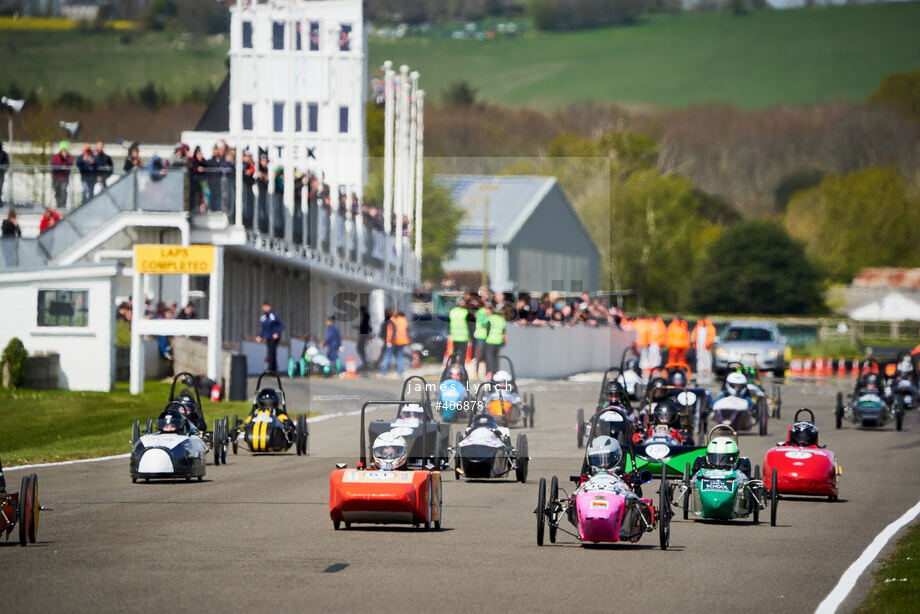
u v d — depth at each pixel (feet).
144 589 158.92
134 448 287.48
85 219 558.15
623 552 196.54
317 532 212.84
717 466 236.63
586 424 215.92
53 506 245.86
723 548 202.69
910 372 544.21
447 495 265.54
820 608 152.56
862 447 390.01
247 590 158.92
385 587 162.30
